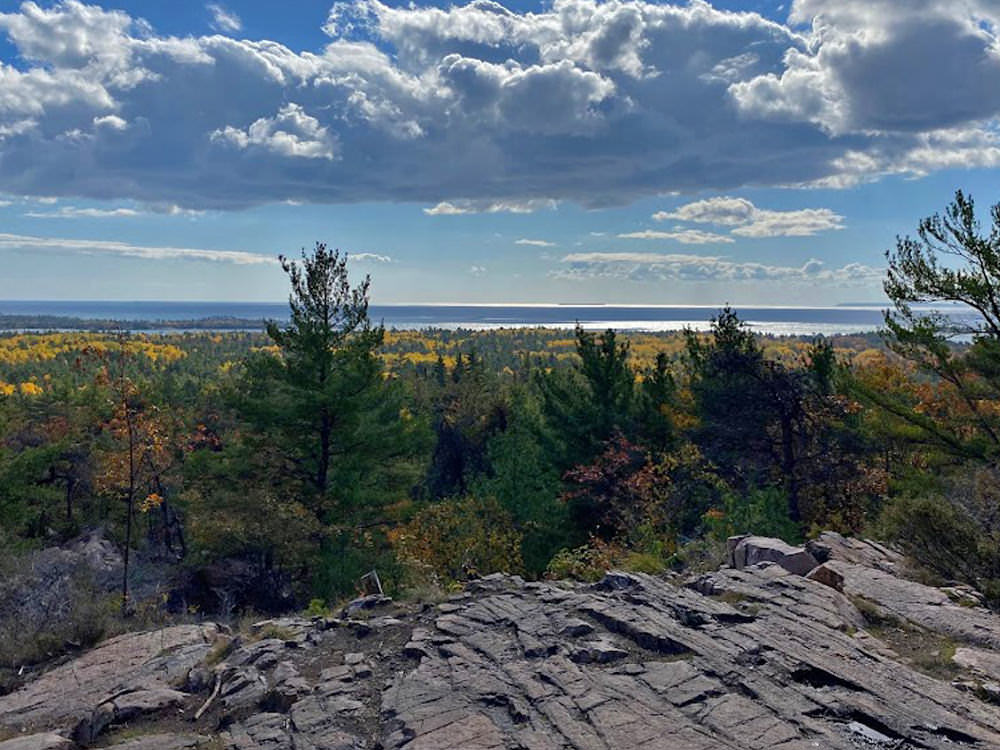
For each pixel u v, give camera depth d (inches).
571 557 550.3
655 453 877.8
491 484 1015.0
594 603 308.8
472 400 1676.9
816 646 254.7
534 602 325.4
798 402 764.0
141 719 253.3
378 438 833.5
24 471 869.8
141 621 413.1
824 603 303.1
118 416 828.0
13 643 346.3
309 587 784.9
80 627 358.9
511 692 227.9
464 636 287.3
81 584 430.9
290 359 823.1
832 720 204.2
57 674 310.3
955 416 621.3
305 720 224.8
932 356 587.2
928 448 618.8
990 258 538.0
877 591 331.0
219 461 854.5
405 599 365.7
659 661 249.0
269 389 852.6
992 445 561.0
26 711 272.7
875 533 476.7
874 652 255.4
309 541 778.2
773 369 783.1
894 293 598.5
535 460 1000.9
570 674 238.5
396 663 269.9
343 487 816.9
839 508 753.0
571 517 934.4
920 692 219.6
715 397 802.2
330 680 256.8
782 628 271.9
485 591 361.7
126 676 298.5
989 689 223.9
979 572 353.1
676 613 293.0
